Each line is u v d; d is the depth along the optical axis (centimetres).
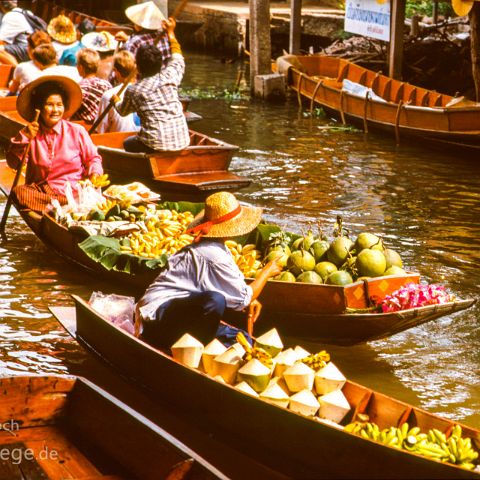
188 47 4872
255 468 892
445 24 3219
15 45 2962
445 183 2089
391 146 2488
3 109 2250
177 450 698
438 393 1062
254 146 2448
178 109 1742
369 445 737
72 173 1523
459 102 2441
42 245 1559
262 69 3247
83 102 2027
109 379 1077
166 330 997
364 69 2983
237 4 4988
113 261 1263
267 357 908
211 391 868
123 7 4944
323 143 2503
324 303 1084
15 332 1193
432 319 1094
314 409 859
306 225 1702
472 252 1577
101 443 780
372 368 1122
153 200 1546
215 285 1003
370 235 1174
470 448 756
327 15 4175
